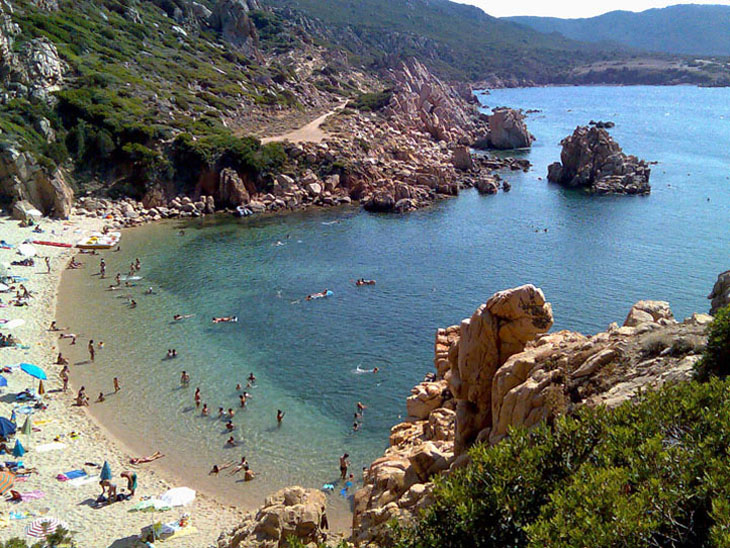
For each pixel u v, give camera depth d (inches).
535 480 649.0
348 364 2418.8
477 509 626.5
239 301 3014.3
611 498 561.3
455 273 3432.6
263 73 7741.1
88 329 2642.7
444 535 637.9
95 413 2028.8
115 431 1939.0
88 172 4537.4
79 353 2429.9
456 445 1119.0
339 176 5147.6
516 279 3334.2
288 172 5059.1
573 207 4803.2
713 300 1311.5
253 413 2069.4
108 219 4205.2
